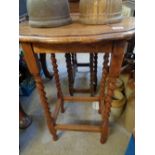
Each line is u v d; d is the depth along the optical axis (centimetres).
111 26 63
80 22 70
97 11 64
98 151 97
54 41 55
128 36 55
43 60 158
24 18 98
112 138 104
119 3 66
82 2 66
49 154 97
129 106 103
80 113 126
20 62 138
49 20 65
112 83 74
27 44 62
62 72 187
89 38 53
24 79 148
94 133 108
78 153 97
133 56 119
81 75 181
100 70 181
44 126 116
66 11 68
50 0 62
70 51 62
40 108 133
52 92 152
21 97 147
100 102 116
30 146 102
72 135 108
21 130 113
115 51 61
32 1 63
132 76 111
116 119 117
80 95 143
